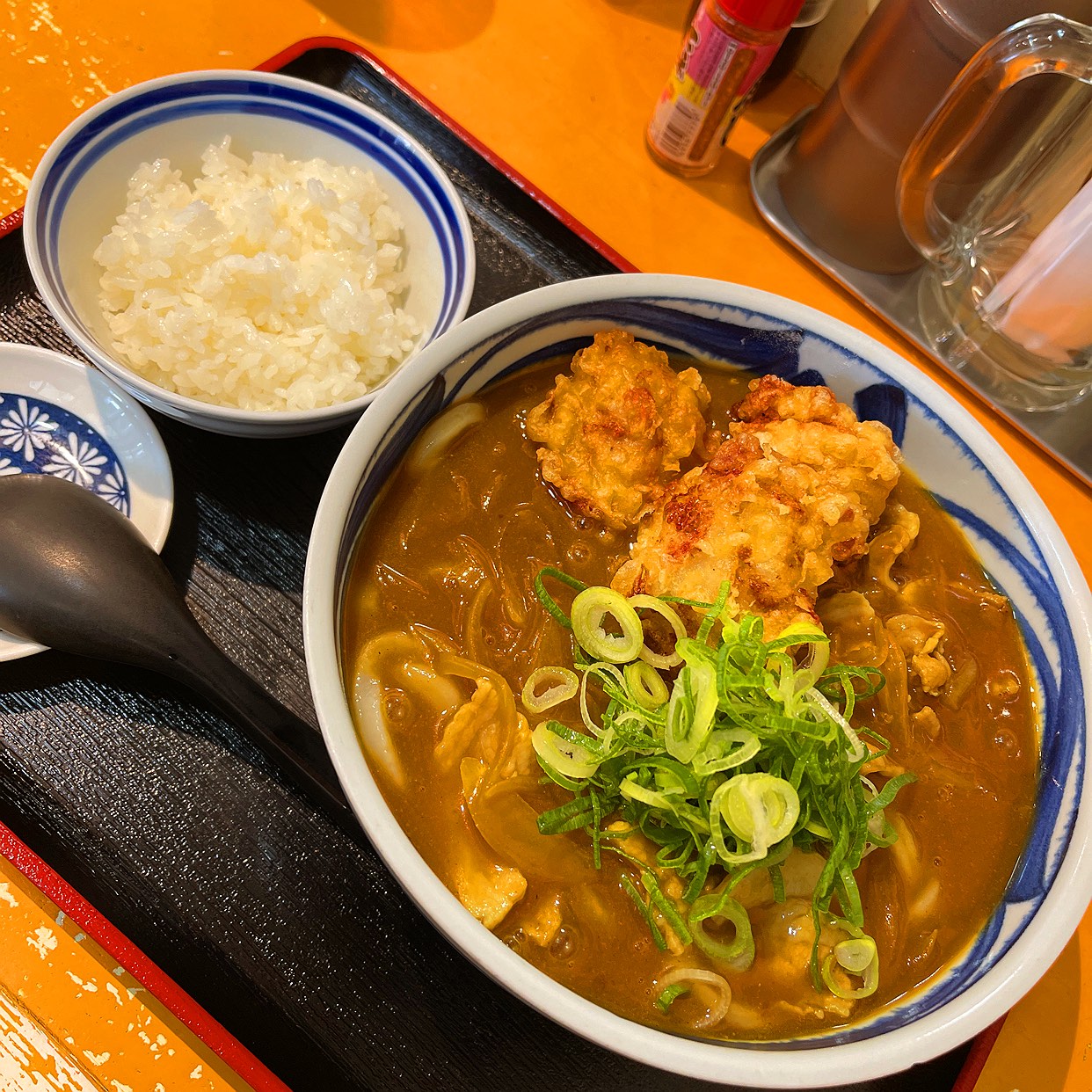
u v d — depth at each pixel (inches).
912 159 14.9
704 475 12.5
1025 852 11.9
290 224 14.3
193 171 14.8
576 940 11.3
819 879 11.0
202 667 11.9
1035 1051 12.7
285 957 11.7
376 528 12.4
